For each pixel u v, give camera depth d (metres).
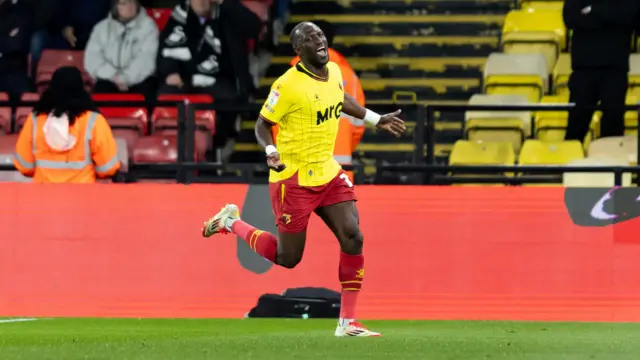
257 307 32.31
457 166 33.41
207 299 32.47
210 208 32.69
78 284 32.84
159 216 32.78
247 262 32.50
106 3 48.25
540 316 31.80
